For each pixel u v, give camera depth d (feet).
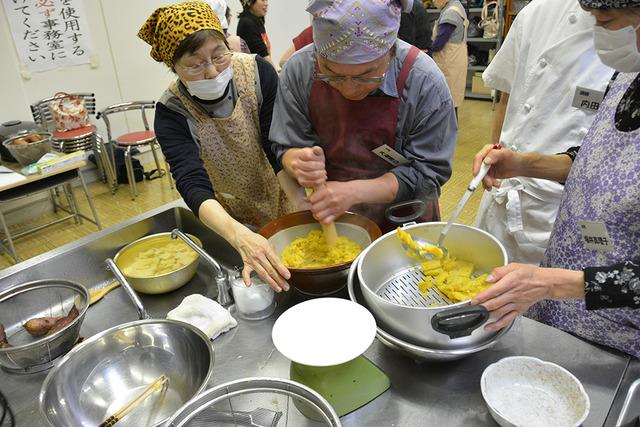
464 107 19.83
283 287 3.31
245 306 3.48
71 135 11.90
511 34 5.63
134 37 14.24
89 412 2.96
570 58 4.78
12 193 9.21
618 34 2.52
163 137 4.62
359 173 4.45
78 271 4.42
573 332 3.47
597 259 3.24
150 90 15.14
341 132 4.17
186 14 3.76
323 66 3.50
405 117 3.99
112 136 14.60
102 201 12.79
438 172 4.18
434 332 2.60
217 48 3.94
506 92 6.11
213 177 5.21
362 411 2.63
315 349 2.62
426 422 2.54
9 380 3.25
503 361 2.65
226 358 3.16
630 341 3.15
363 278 3.24
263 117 4.87
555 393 2.55
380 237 3.43
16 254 10.12
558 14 4.94
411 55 3.86
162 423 2.40
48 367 3.32
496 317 2.60
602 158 3.14
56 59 12.84
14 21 11.79
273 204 5.49
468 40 20.13
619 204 2.97
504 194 5.63
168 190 13.23
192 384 3.05
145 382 3.17
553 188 5.19
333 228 3.82
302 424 2.55
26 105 12.20
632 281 2.54
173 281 3.99
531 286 2.61
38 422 2.93
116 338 3.18
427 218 4.39
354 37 3.09
